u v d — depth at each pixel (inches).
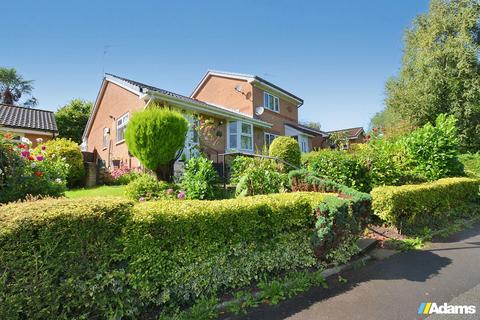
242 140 614.9
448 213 281.7
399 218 231.3
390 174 291.9
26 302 87.9
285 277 143.2
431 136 339.9
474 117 705.0
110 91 586.6
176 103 450.0
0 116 558.6
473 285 140.3
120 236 106.7
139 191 221.5
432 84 741.3
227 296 128.4
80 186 402.9
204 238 124.6
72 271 96.1
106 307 102.6
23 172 169.9
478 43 735.1
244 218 136.9
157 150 277.3
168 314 111.7
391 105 832.9
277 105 802.8
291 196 168.7
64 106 1059.3
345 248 169.2
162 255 113.4
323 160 288.5
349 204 167.2
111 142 567.8
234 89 729.0
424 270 160.4
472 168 443.8
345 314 115.5
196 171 243.0
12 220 89.4
